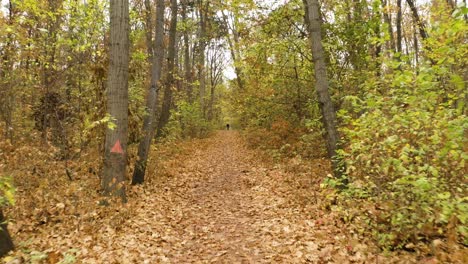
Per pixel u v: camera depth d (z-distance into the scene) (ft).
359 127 18.74
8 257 15.64
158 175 39.06
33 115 40.83
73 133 34.63
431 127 16.40
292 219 23.31
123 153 26.73
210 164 52.24
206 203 30.07
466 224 13.87
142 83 44.86
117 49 26.25
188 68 83.46
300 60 41.34
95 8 34.42
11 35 34.73
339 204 19.51
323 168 34.94
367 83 23.59
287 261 17.02
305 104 42.65
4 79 37.47
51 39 37.91
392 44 53.62
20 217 22.49
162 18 36.63
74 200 24.30
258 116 51.19
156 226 23.26
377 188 16.88
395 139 15.46
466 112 18.72
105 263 16.65
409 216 15.53
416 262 14.17
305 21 37.96
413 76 17.57
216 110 147.54
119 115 26.37
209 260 18.15
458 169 15.66
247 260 17.85
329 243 18.52
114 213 23.52
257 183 36.32
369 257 15.51
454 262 12.94
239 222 24.38
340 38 37.24
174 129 63.93
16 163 29.86
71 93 37.45
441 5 19.10
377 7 20.11
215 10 55.26
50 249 17.62
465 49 17.87
